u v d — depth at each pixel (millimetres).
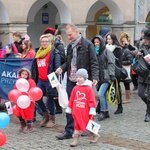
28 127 8164
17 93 7969
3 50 10586
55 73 8008
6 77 10062
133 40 20078
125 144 7254
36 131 8227
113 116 9703
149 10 20672
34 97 7898
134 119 9383
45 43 8281
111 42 10023
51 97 8391
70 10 17891
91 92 7047
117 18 19859
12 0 16203
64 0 17688
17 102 7770
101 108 9312
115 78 9375
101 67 9219
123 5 19609
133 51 11836
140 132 8133
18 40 11352
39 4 20188
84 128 7035
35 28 21031
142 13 20391
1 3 16125
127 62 11180
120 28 19828
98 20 22328
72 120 7555
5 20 16375
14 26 16250
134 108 10773
